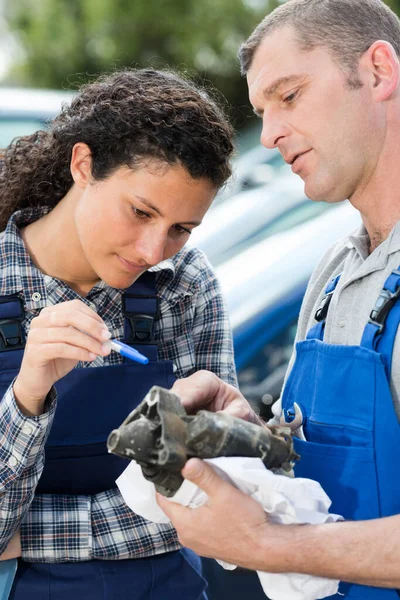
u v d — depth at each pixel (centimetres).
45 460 192
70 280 202
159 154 177
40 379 173
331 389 175
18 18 1189
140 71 201
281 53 178
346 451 171
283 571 154
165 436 142
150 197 180
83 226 188
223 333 216
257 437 150
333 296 188
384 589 169
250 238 388
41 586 185
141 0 1099
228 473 147
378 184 180
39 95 428
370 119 177
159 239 183
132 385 196
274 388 337
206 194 186
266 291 349
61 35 1153
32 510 188
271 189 423
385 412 167
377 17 179
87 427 193
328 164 178
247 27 1094
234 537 153
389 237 177
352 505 170
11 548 184
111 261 189
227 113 209
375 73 176
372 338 170
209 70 1089
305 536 153
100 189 185
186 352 210
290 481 153
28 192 208
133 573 190
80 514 188
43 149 206
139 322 202
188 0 1097
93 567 188
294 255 364
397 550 149
